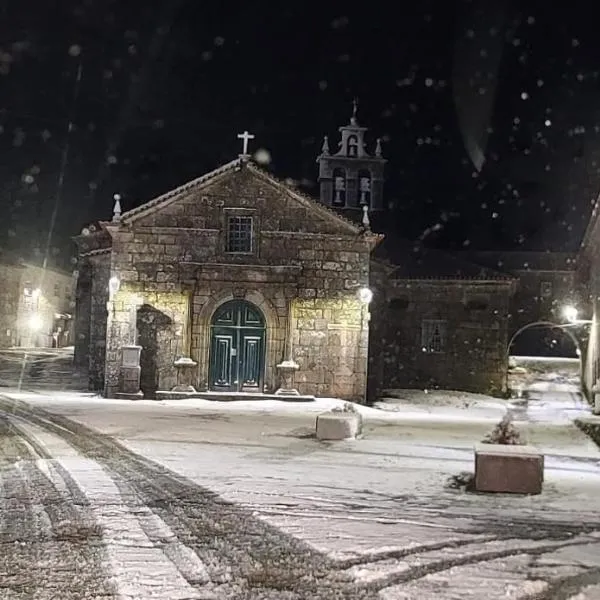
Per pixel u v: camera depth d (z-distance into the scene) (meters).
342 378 27.31
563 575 6.58
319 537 7.78
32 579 6.16
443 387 36.97
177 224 27.23
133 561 6.72
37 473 11.24
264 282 27.33
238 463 12.84
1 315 46.03
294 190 27.41
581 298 41.38
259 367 27.42
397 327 37.50
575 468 13.70
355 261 27.61
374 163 40.78
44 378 33.25
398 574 6.49
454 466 13.35
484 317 36.81
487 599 5.88
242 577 6.34
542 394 36.53
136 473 11.45
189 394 26.25
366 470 12.55
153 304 27.03
